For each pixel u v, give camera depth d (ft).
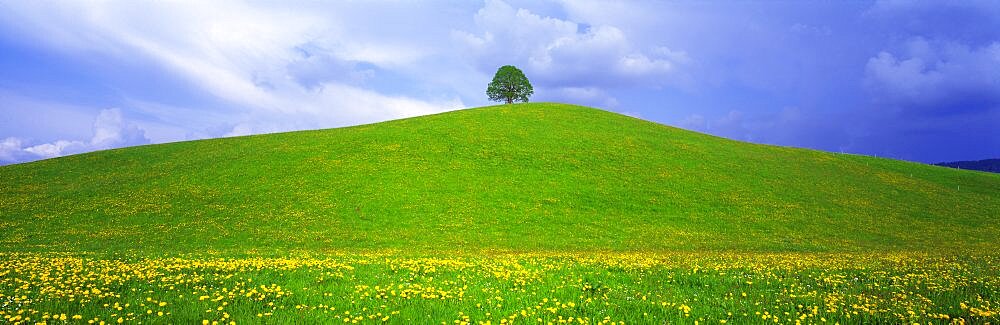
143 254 78.84
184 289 44.04
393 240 107.14
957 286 48.37
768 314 37.29
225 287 44.70
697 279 52.80
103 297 40.22
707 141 232.73
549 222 125.49
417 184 147.54
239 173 152.66
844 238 119.03
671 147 208.85
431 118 239.30
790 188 165.68
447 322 35.19
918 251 100.07
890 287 48.14
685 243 110.42
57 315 33.94
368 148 181.16
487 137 200.13
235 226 113.60
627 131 231.91
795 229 126.21
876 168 205.26
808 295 43.86
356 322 35.19
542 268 59.82
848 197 160.15
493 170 164.66
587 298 42.29
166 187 140.36
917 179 191.21
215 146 195.21
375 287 45.62
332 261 65.00
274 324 34.27
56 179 150.00
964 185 186.09
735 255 89.56
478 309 38.68
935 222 138.72
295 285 46.39
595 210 136.36
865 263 69.31
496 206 135.03
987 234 127.54
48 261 61.16
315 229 113.29
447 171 160.66
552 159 179.11
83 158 175.94
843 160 216.74
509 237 112.68
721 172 178.50
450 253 90.22
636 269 60.13
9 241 97.81
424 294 42.91
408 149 180.55
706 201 147.95
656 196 149.79
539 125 227.61
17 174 153.89
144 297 40.81
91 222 114.01
